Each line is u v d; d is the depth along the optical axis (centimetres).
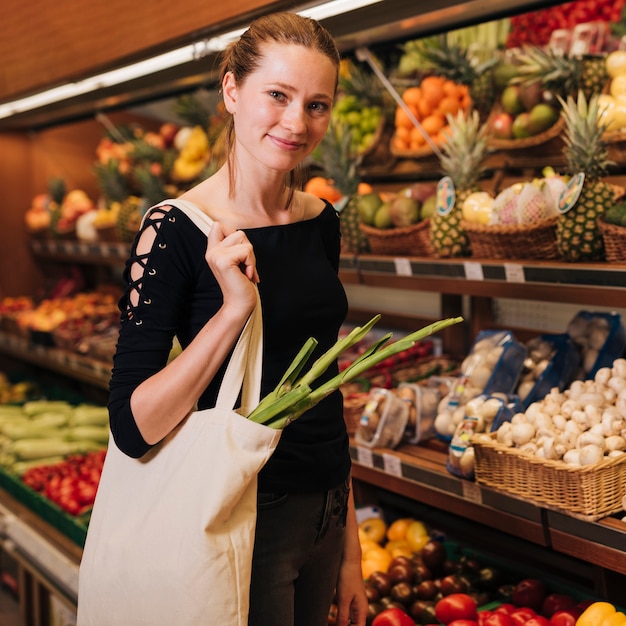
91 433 377
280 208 152
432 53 265
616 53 222
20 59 340
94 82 318
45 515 304
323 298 147
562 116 218
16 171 487
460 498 203
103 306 454
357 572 166
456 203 233
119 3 266
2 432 381
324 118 136
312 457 144
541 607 204
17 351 448
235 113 140
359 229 266
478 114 262
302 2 205
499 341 233
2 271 491
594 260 201
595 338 225
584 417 190
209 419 125
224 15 221
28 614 307
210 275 134
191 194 145
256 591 141
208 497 122
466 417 214
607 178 229
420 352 303
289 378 133
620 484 175
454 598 196
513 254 216
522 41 257
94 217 436
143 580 126
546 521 182
